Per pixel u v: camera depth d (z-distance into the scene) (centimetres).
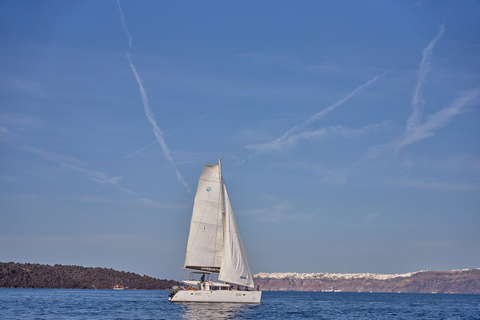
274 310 8900
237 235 8150
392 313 10381
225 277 8000
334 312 10075
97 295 19412
